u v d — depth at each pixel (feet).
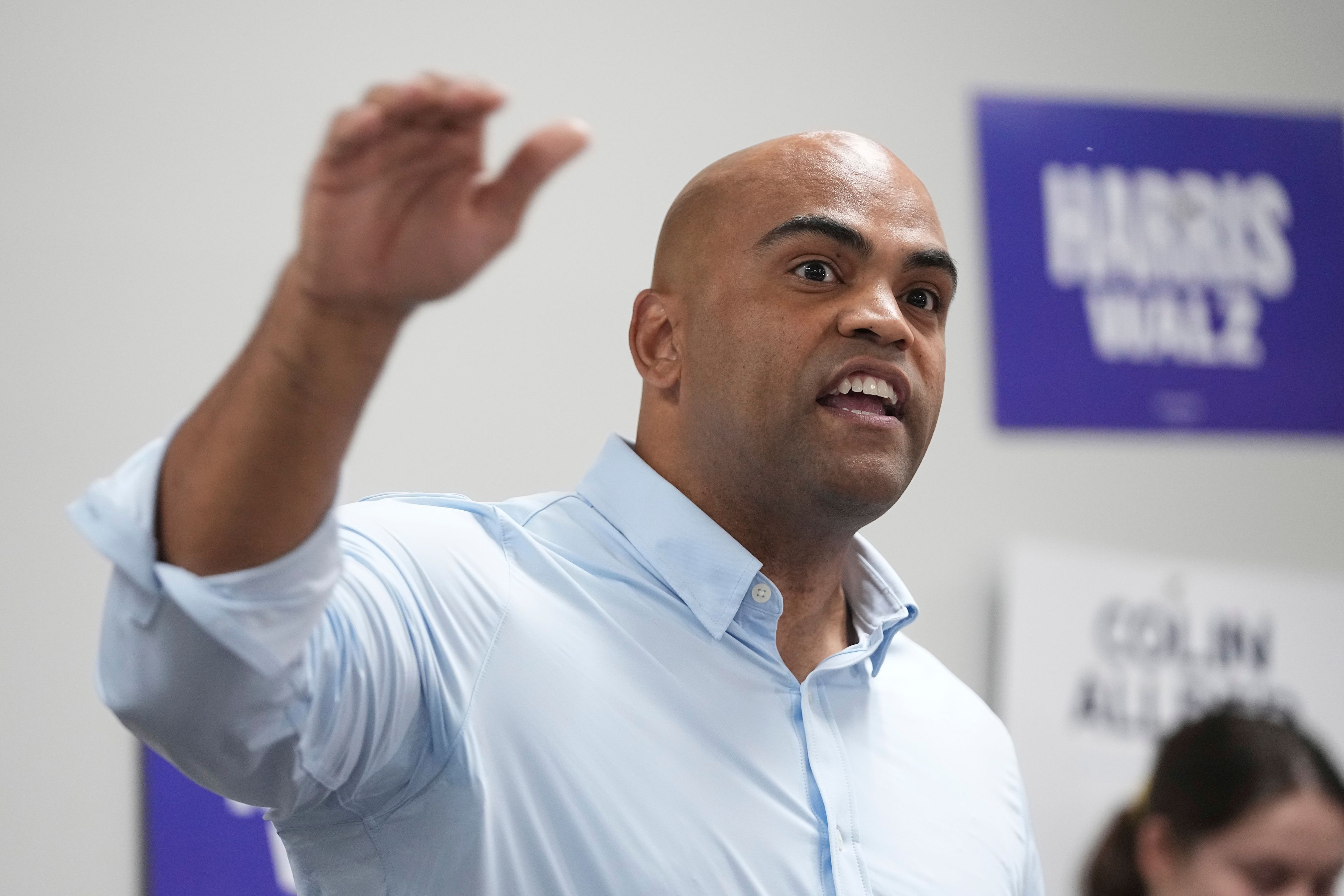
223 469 4.41
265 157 14.88
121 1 14.67
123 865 13.66
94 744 13.78
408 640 6.00
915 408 7.61
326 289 4.24
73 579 13.98
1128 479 16.83
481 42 15.56
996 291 16.65
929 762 8.04
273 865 13.83
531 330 15.31
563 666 6.69
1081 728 16.12
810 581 7.90
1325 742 16.60
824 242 7.57
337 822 6.21
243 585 4.53
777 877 6.70
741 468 7.58
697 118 16.11
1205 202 17.42
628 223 15.74
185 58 14.78
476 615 6.53
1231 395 17.21
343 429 4.48
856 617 8.41
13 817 13.52
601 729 6.62
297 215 14.88
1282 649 16.81
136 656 4.71
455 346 15.10
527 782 6.34
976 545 16.29
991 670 16.14
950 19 17.03
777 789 6.98
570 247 15.56
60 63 14.48
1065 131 17.11
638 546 7.54
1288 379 17.42
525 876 6.23
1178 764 16.24
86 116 14.49
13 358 14.07
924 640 15.98
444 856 6.14
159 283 14.47
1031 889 8.48
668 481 7.85
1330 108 18.01
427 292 4.33
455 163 4.24
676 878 6.42
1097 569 16.49
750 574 7.37
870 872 7.13
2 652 13.71
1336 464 17.48
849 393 7.54
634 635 7.10
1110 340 16.92
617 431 15.37
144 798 13.71
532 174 4.33
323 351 4.33
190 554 4.52
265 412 4.35
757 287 7.59
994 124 16.90
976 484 16.39
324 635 5.28
